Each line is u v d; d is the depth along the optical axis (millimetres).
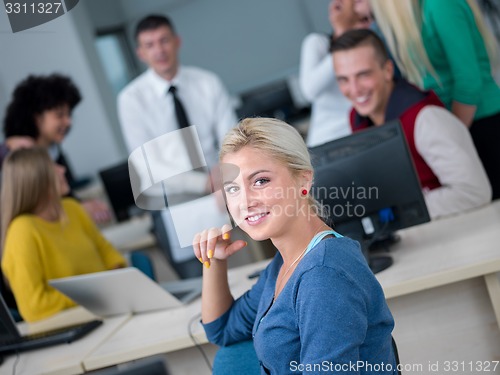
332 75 4008
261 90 7320
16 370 2330
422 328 2113
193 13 8016
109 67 7820
